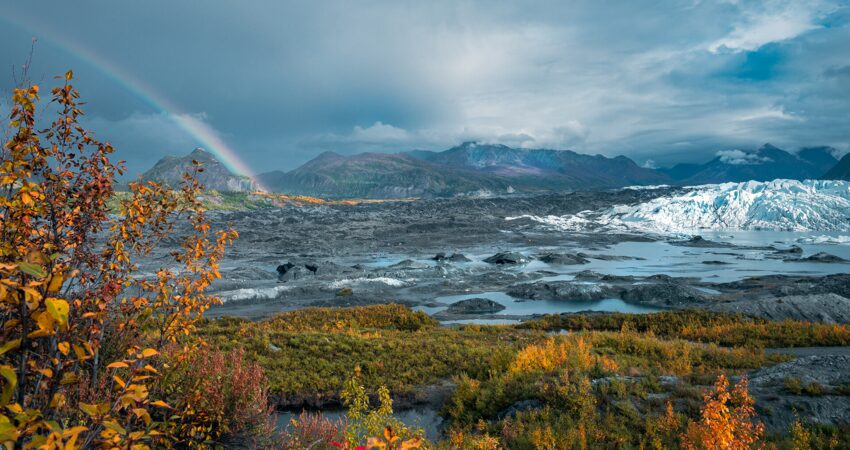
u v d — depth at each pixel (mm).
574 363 17469
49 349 2516
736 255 114812
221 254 4570
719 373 16734
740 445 7652
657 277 81062
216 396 6289
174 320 4234
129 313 3896
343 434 7895
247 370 8258
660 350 22297
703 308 45219
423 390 18438
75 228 3463
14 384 1713
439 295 69875
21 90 2943
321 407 16562
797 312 42750
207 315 53562
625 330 33094
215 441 6309
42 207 3090
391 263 103125
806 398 12672
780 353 25172
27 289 1891
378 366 20188
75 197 3525
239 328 23516
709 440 7816
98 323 3314
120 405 2543
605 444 11727
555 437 11914
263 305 60406
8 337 2182
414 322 37500
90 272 3594
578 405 13594
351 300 61781
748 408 7957
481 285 77812
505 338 29000
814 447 10750
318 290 69688
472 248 133000
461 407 15828
